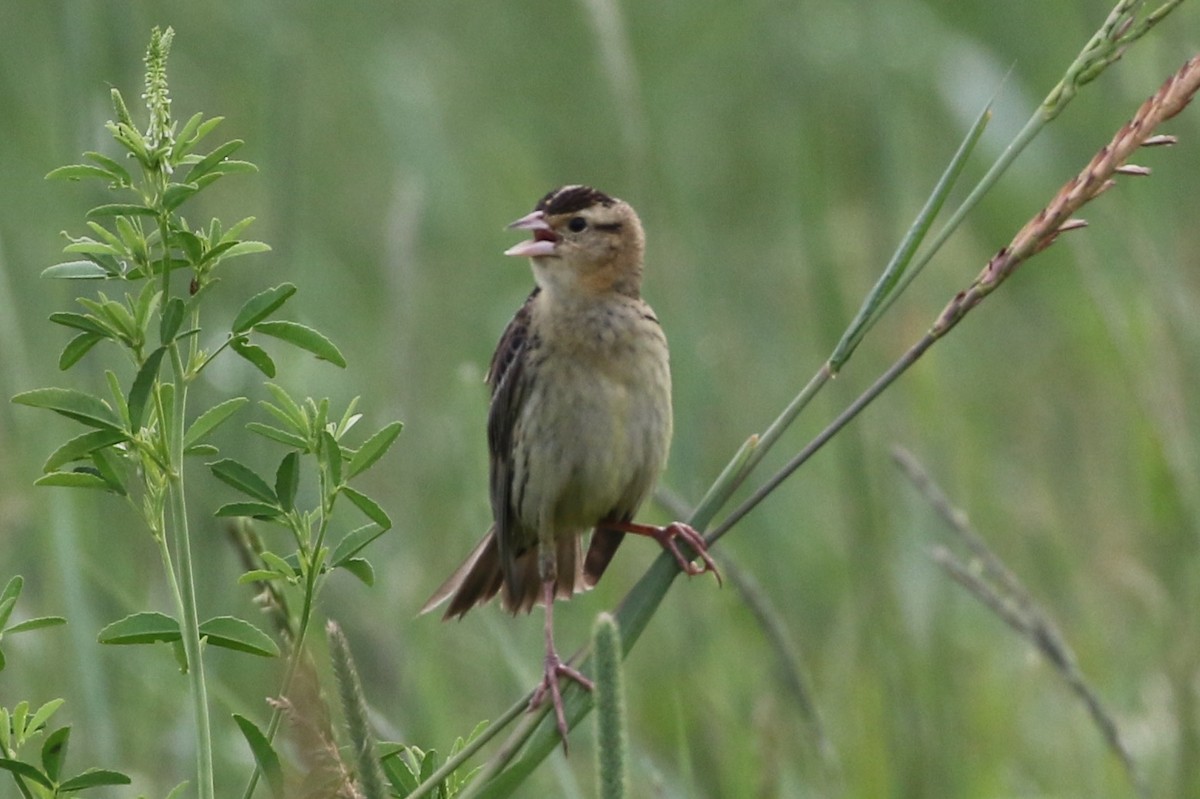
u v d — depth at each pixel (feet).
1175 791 32.01
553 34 54.65
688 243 44.39
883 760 34.04
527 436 28.76
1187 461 36.17
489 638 35.06
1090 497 43.86
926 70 52.60
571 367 28.55
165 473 17.93
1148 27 19.43
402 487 37.45
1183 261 45.96
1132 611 38.86
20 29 46.65
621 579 38.52
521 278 49.88
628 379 28.73
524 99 54.39
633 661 37.17
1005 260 19.81
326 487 18.49
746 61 56.44
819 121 45.68
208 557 33.58
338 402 41.93
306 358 40.16
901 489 40.32
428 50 54.95
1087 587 40.09
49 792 18.04
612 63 40.47
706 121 56.03
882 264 45.21
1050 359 48.14
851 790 33.86
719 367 44.21
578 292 28.91
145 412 18.33
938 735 34.12
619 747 16.70
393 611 34.76
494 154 53.36
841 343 20.67
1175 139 19.51
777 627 29.81
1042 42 52.80
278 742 22.17
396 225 39.40
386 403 41.32
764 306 49.83
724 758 33.17
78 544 30.68
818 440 20.42
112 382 17.95
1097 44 19.39
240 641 18.35
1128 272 44.57
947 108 53.67
